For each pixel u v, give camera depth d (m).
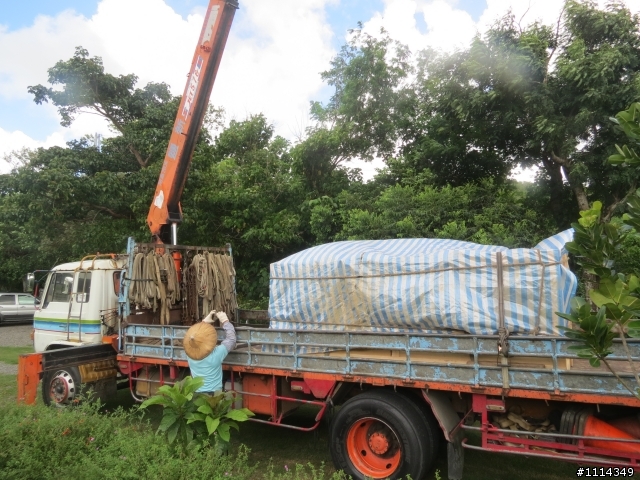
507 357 3.60
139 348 5.66
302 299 5.01
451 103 9.45
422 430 3.94
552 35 9.19
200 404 4.05
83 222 11.40
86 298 6.56
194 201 11.13
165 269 6.23
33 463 3.29
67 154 10.43
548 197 10.19
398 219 9.49
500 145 9.92
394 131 12.70
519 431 3.59
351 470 4.16
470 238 8.52
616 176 8.27
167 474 3.03
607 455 3.34
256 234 11.34
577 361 3.98
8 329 16.75
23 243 17.44
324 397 4.40
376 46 12.58
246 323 7.18
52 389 6.21
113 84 10.95
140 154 11.09
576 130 8.41
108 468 3.21
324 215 10.77
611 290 2.23
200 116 6.25
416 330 4.43
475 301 4.08
